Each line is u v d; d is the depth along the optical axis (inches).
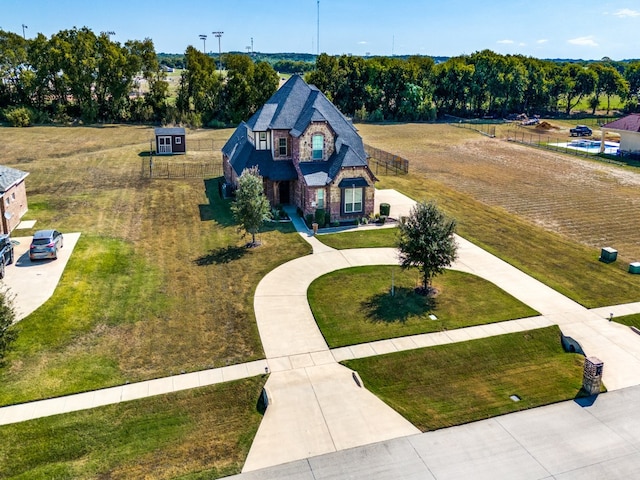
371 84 4360.2
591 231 1549.0
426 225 1069.1
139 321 983.0
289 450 675.4
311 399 776.9
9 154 2506.2
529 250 1384.1
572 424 734.5
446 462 658.2
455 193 1963.6
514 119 4458.7
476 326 986.1
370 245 1398.9
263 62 3922.2
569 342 930.7
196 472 635.5
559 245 1424.7
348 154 1556.3
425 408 769.6
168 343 912.9
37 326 941.2
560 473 642.8
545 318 1019.3
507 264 1282.0
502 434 712.4
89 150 2664.9
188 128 3651.6
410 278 1192.2
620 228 1576.0
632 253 1370.6
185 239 1419.8
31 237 1382.9
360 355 887.7
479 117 4638.3
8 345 783.7
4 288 1071.6
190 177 2112.5
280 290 1123.3
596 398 793.6
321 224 1529.3
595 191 2015.3
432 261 1065.5
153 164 2335.1
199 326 971.9
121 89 3678.6
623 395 800.9
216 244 1387.8
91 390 780.6
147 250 1333.7
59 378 805.2
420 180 2170.3
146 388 789.2
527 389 817.5
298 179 1641.2
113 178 2074.3
